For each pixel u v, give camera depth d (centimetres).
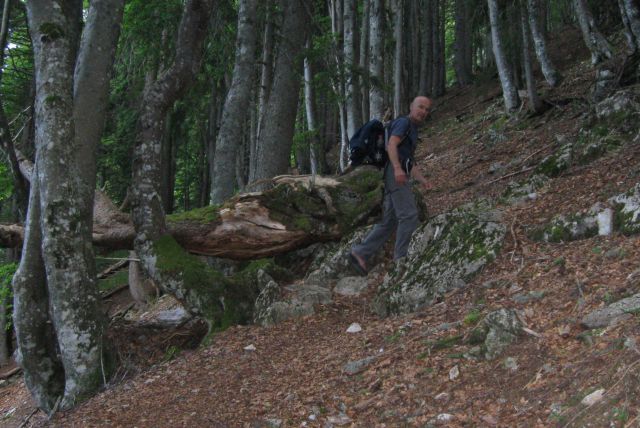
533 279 458
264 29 1174
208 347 562
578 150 748
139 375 549
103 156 1683
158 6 1039
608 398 275
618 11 1766
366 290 618
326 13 1564
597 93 1110
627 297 362
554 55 2000
